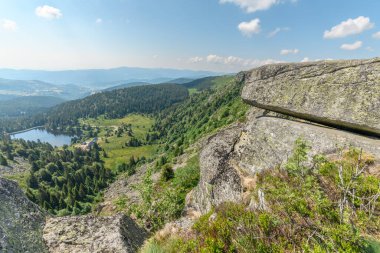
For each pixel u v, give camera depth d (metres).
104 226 12.13
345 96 11.26
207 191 17.12
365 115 10.59
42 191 140.12
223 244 7.45
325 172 8.59
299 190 8.10
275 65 14.24
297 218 7.23
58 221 12.01
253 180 13.06
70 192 148.25
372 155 9.26
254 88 14.93
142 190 23.30
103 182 165.00
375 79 10.54
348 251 5.49
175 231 11.30
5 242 9.19
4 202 11.22
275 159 12.95
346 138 10.61
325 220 6.84
